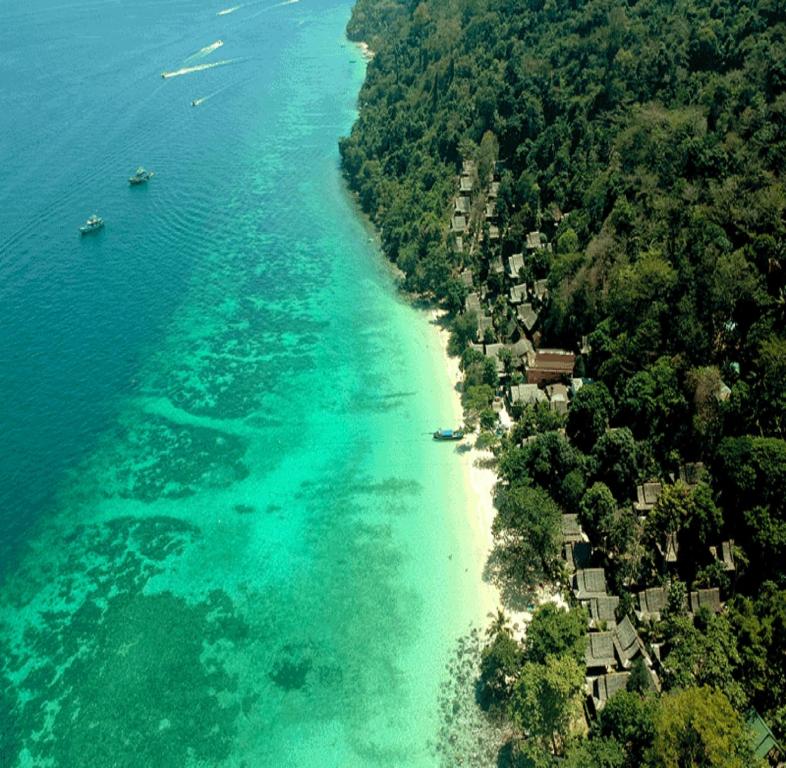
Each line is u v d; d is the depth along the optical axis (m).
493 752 66.81
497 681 71.81
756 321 89.75
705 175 111.31
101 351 128.50
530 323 117.25
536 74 169.38
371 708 71.31
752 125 116.38
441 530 90.19
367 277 150.12
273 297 144.12
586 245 120.94
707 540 76.19
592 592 76.62
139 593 84.81
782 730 61.12
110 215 175.88
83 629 80.94
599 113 148.38
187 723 71.06
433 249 141.75
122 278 150.62
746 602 69.25
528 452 90.44
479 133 173.00
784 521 72.44
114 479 101.69
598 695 67.38
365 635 78.25
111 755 68.75
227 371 123.00
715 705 58.06
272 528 92.44
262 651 77.38
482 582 82.94
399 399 114.12
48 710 72.88
